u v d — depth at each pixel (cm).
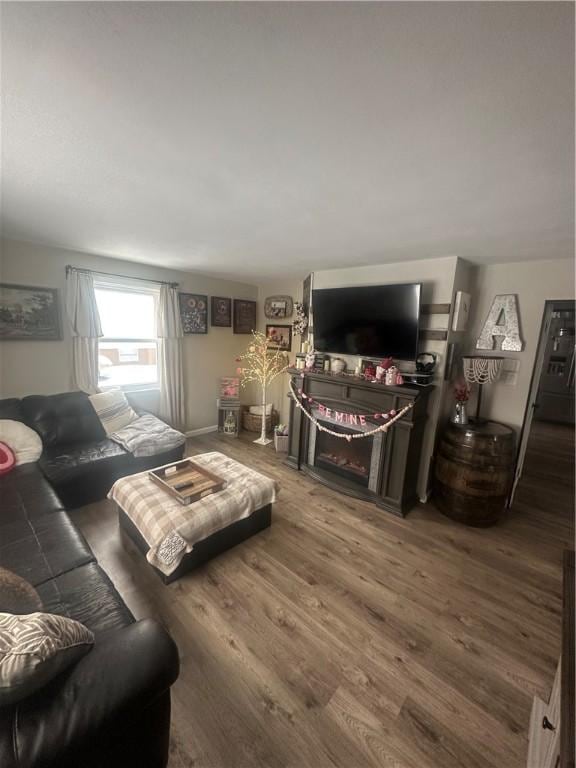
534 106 88
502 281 282
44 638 87
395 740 125
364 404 295
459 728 130
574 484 352
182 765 116
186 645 159
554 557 233
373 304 288
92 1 64
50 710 82
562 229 185
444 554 233
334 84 84
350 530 257
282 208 176
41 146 121
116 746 90
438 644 165
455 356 296
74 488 261
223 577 203
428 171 129
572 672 82
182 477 246
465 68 77
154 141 116
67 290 312
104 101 95
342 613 180
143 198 170
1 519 180
